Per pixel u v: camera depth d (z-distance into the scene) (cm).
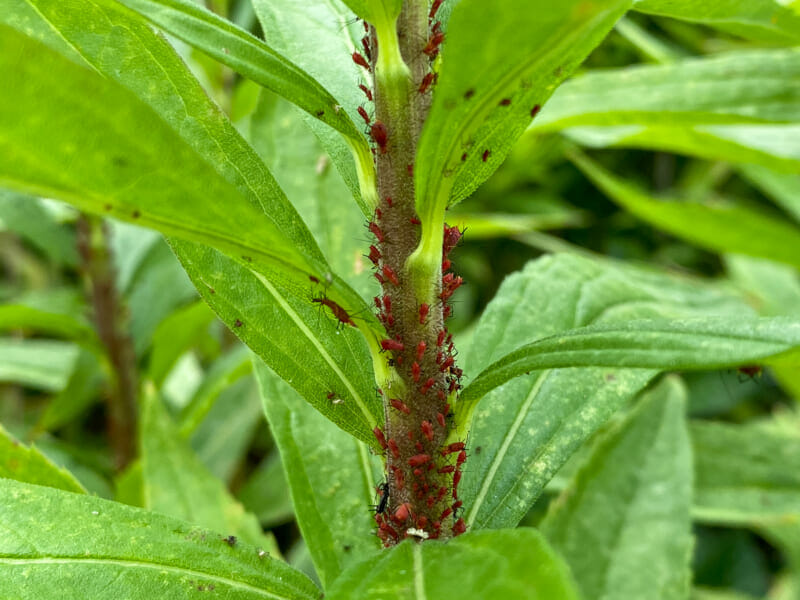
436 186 8
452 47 6
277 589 8
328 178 13
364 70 10
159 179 6
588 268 13
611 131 21
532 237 23
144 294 20
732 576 25
